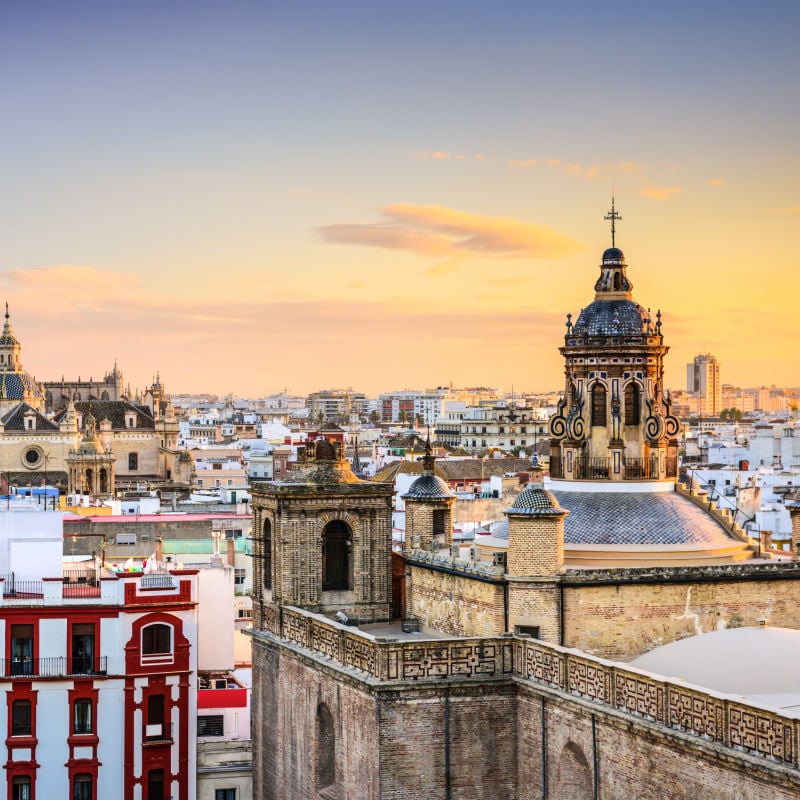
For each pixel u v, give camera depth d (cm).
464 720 7744
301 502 9300
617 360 9075
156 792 11594
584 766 7244
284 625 9200
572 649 7462
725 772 6188
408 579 9319
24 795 11419
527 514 8100
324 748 8631
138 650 11544
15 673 11425
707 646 7625
